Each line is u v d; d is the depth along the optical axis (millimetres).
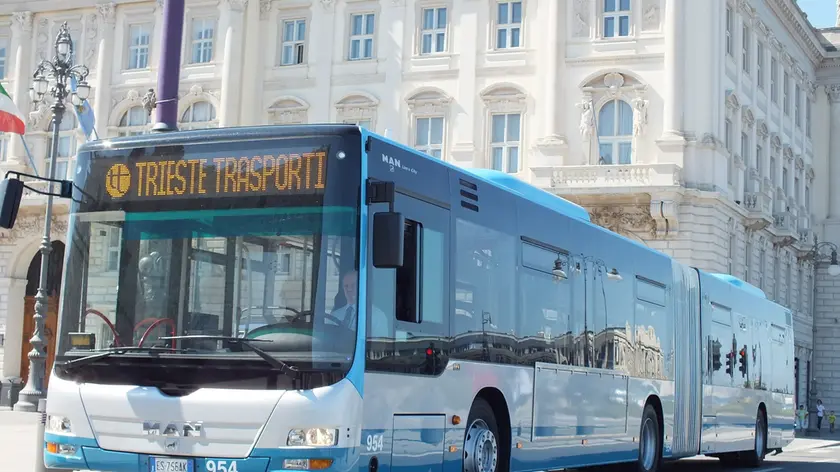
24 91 49125
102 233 11133
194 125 46281
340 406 10031
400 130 44062
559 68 42094
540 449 14055
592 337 15828
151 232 10922
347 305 10234
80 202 11297
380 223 10297
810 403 47156
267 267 10445
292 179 10586
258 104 45969
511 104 42719
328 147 10570
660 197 39344
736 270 44000
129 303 10844
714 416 21234
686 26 41438
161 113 17281
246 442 10086
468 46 43500
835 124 59781
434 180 11875
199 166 10906
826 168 59688
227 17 45906
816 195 59594
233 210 10680
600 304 16188
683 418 19641
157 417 10375
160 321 10672
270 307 10336
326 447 9961
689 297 20328
